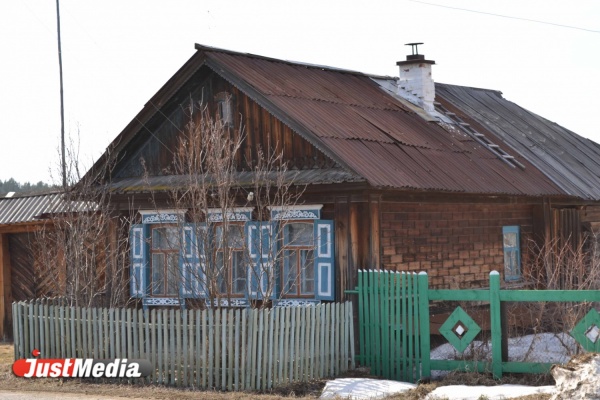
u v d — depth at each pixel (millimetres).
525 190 21859
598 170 27406
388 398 14273
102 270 20391
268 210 19250
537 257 21438
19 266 24672
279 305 18812
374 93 24188
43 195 26375
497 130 26125
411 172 18844
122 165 22562
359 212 18078
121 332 16422
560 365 12570
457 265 20641
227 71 20062
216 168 17641
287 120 18969
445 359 16453
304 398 14422
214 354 15555
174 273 18984
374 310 16938
